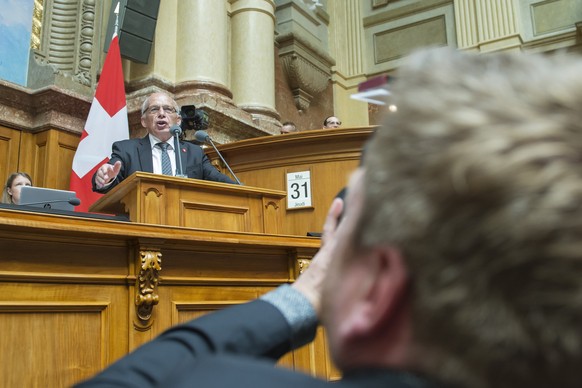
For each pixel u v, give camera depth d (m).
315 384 0.31
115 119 4.29
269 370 0.32
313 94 6.70
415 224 0.29
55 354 1.41
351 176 0.37
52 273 1.44
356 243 0.33
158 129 3.22
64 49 4.62
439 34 6.90
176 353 0.48
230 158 3.57
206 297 1.76
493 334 0.27
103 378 0.47
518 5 6.53
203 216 2.15
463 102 0.30
